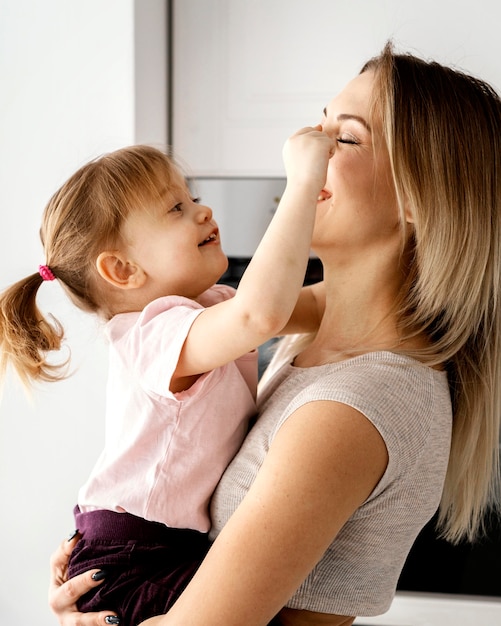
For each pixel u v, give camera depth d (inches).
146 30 72.7
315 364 43.5
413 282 42.6
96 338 71.4
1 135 71.5
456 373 45.2
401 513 38.4
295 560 33.6
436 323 42.6
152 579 40.8
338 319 44.5
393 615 77.0
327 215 42.6
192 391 41.1
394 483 37.2
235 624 33.2
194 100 81.1
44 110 70.9
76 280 48.3
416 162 40.6
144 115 72.8
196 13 80.0
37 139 71.2
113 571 41.6
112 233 46.1
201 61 80.5
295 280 36.5
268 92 79.8
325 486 34.0
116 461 42.4
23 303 48.6
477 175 41.4
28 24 70.3
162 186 46.5
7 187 71.9
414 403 37.7
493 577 75.3
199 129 81.4
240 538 33.8
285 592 33.6
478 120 41.9
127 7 68.9
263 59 79.4
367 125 42.0
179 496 41.3
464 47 75.6
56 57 70.4
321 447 34.4
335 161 42.1
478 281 41.8
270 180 81.1
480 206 41.4
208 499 42.0
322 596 39.0
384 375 37.7
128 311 47.2
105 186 46.3
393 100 40.7
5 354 48.1
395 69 41.5
